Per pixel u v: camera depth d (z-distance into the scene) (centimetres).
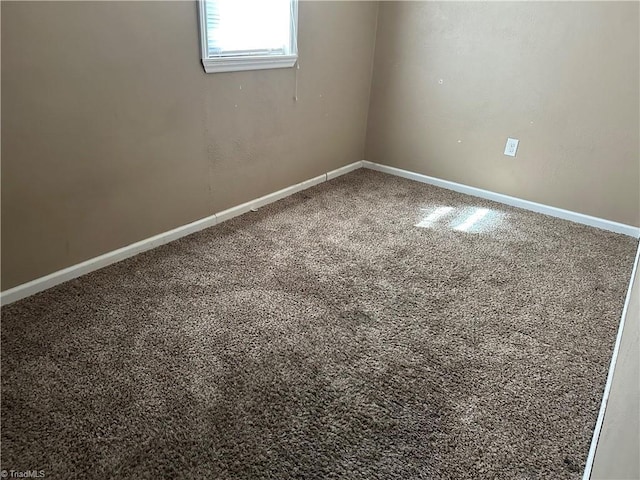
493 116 303
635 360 104
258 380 159
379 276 223
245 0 239
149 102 214
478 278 226
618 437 96
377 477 128
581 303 209
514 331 189
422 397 155
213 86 239
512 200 313
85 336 175
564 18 260
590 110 268
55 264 203
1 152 173
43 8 168
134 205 225
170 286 208
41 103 178
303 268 227
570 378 166
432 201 315
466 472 131
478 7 286
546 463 134
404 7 315
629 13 242
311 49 287
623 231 278
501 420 148
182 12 212
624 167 267
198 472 127
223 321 187
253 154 277
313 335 181
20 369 158
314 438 139
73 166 196
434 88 321
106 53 191
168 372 160
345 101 333
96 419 141
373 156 371
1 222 181
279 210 291
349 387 158
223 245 246
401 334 184
